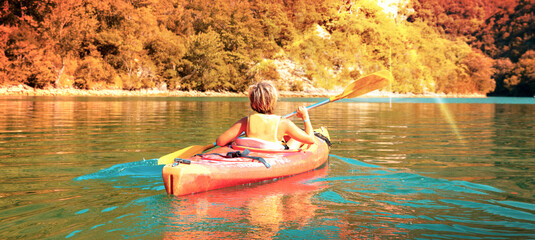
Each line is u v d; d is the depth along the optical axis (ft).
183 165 8.52
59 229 6.22
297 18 205.57
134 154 14.02
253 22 171.53
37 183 9.39
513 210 7.36
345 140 19.22
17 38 108.47
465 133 23.03
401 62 223.10
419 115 42.27
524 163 13.01
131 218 6.73
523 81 249.75
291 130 10.60
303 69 175.22
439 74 239.71
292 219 6.72
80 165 11.76
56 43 117.19
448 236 6.01
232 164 9.16
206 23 160.97
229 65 151.84
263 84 10.45
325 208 7.38
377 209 7.33
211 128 23.99
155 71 136.05
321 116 38.75
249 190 8.74
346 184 9.38
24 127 23.39
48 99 72.84
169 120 30.09
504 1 328.29
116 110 42.86
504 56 292.81
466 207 7.53
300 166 10.62
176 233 6.02
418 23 284.41
